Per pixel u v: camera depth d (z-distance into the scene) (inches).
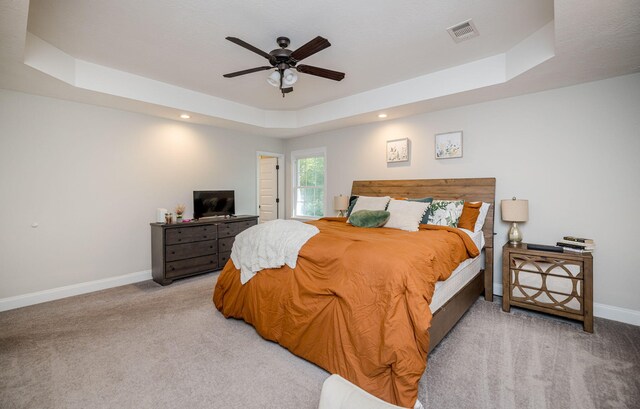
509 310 118.3
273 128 202.5
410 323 67.0
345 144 201.0
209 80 145.4
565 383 73.7
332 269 82.7
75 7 85.2
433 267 81.7
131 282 159.6
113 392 70.9
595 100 114.3
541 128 126.5
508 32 100.0
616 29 77.7
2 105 122.3
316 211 228.4
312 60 121.6
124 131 157.4
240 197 216.1
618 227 110.8
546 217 126.0
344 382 42.7
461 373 77.9
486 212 135.2
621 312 109.4
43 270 132.6
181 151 181.8
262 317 95.0
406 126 169.8
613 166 111.4
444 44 108.2
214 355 87.0
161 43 107.4
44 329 103.7
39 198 131.6
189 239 164.4
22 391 71.3
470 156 146.3
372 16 90.2
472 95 131.3
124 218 157.9
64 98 135.3
